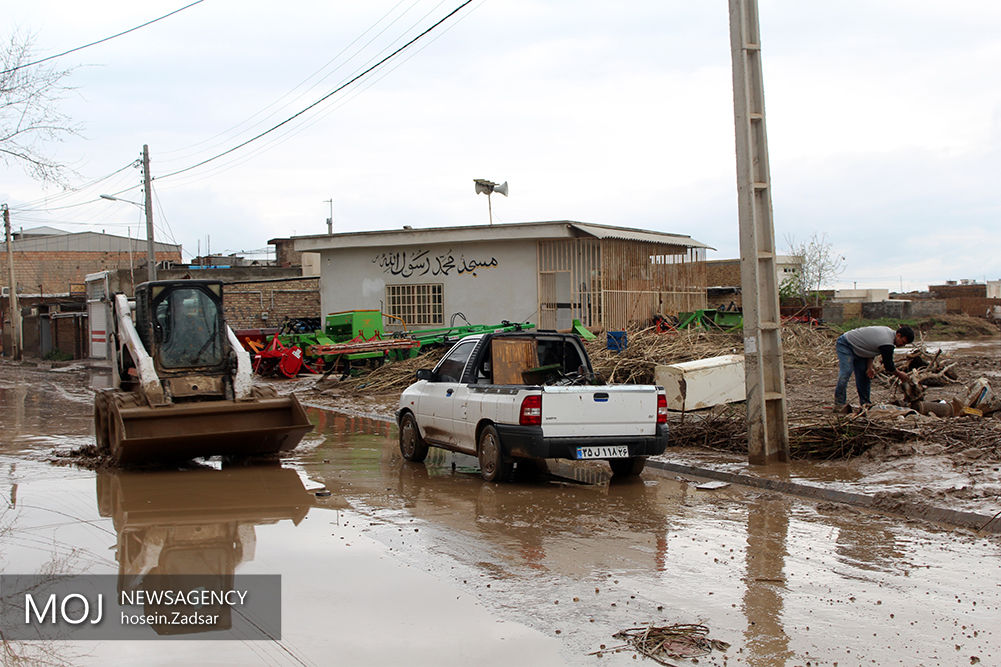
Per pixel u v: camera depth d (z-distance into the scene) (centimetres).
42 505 887
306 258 4178
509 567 654
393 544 725
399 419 1224
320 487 988
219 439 1086
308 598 583
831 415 1186
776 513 837
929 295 6650
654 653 480
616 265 2697
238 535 761
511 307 2783
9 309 5256
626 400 976
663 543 722
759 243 1073
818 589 594
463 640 503
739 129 1056
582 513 844
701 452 1173
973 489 848
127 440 1027
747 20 1065
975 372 2084
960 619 533
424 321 2923
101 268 6544
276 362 2659
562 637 507
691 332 2256
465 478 1050
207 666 470
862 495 865
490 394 1008
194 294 1183
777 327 1068
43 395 2319
